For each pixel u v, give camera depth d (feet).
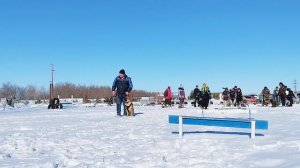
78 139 38.96
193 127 49.19
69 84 371.76
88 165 25.46
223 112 75.05
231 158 26.71
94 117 74.08
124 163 26.04
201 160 26.12
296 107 117.19
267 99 138.00
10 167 24.98
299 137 36.11
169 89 140.46
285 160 24.64
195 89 128.26
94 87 366.02
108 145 34.63
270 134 39.52
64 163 26.50
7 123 61.72
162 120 62.64
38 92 361.92
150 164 25.40
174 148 31.94
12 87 344.69
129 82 75.10
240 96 132.46
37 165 25.58
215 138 37.35
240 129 46.16
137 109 111.04
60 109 130.31
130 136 40.91
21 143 36.42
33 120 68.54
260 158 26.07
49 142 36.86
